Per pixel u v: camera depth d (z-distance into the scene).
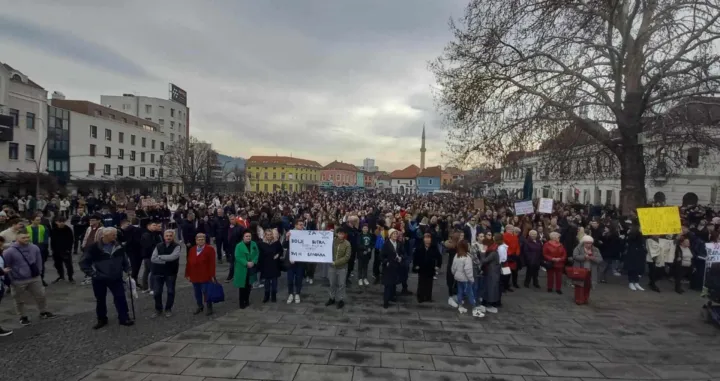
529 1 14.20
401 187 136.25
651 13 13.66
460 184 77.25
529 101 15.30
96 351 6.03
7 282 6.79
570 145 15.81
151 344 6.34
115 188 48.72
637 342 6.92
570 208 21.95
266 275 8.77
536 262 10.95
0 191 33.66
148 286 9.74
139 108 74.38
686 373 5.75
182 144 61.78
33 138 38.06
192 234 12.20
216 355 5.96
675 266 10.70
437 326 7.53
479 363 5.90
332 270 8.68
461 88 16.38
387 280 8.73
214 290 7.90
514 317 8.23
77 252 14.11
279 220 13.16
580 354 6.34
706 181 35.91
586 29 14.18
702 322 8.07
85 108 54.25
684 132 14.19
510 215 17.48
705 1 12.10
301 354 6.05
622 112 14.07
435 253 9.23
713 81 12.87
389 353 6.18
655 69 14.34
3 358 5.72
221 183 72.62
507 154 15.77
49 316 7.52
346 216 15.23
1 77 34.03
